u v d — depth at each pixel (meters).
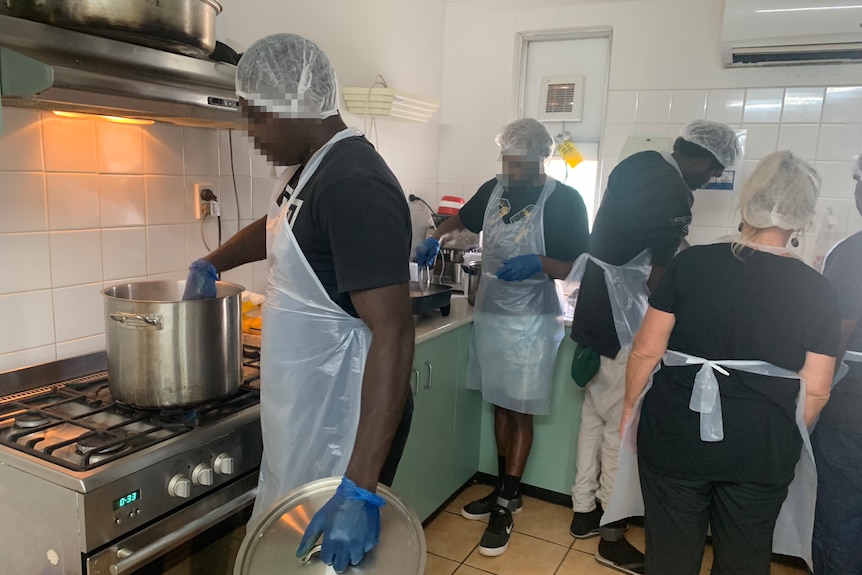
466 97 3.14
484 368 2.42
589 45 2.96
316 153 1.17
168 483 1.21
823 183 2.53
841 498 1.66
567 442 2.53
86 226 1.58
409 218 1.16
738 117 2.62
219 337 1.35
